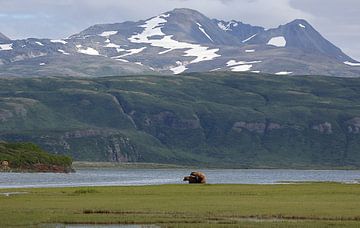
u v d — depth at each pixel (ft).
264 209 411.34
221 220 361.10
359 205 439.22
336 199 495.82
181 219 364.79
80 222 354.54
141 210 407.03
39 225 342.23
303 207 424.05
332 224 342.85
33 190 621.72
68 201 472.85
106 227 339.57
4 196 527.40
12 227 333.83
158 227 335.88
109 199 493.77
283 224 342.03
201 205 439.22
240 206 431.43
